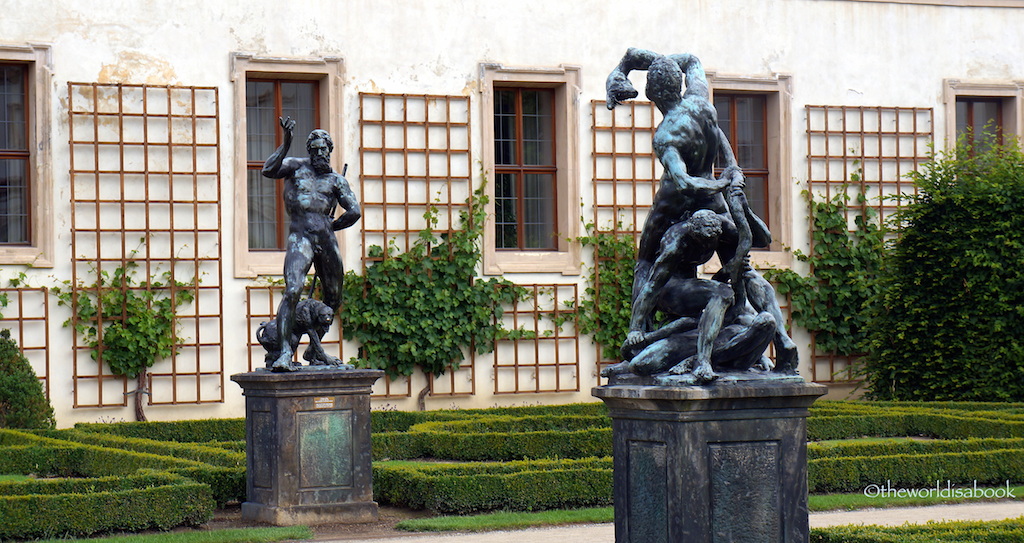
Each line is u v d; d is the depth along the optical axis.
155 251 18.67
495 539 9.53
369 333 19.81
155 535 9.74
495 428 16.67
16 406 16.39
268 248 19.70
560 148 21.16
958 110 23.80
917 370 20.19
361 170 19.81
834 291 22.36
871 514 10.73
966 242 19.75
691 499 6.50
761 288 7.16
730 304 6.80
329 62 19.69
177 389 18.70
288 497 10.41
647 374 6.89
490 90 20.55
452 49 20.42
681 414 6.50
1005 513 10.64
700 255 7.12
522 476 10.98
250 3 19.33
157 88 18.72
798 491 6.71
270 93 19.81
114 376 18.34
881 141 22.75
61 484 10.31
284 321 10.68
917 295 20.23
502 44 20.72
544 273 20.81
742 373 6.73
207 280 18.91
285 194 10.95
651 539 6.77
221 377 18.83
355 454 10.66
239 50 19.22
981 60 23.48
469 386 20.36
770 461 6.67
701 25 21.89
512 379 20.61
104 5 18.53
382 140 19.89
